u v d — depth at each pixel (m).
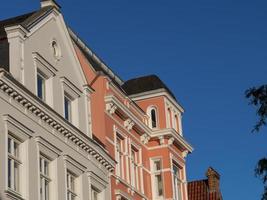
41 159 28.48
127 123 38.34
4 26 29.42
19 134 26.80
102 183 33.69
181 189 42.22
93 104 36.44
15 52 28.12
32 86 28.58
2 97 26.05
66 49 32.50
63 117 30.30
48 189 28.72
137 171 39.19
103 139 35.44
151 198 39.97
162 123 41.56
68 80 31.95
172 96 43.31
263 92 23.52
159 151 40.84
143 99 42.38
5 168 25.39
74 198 30.86
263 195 23.55
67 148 30.48
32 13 31.75
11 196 25.41
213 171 54.12
